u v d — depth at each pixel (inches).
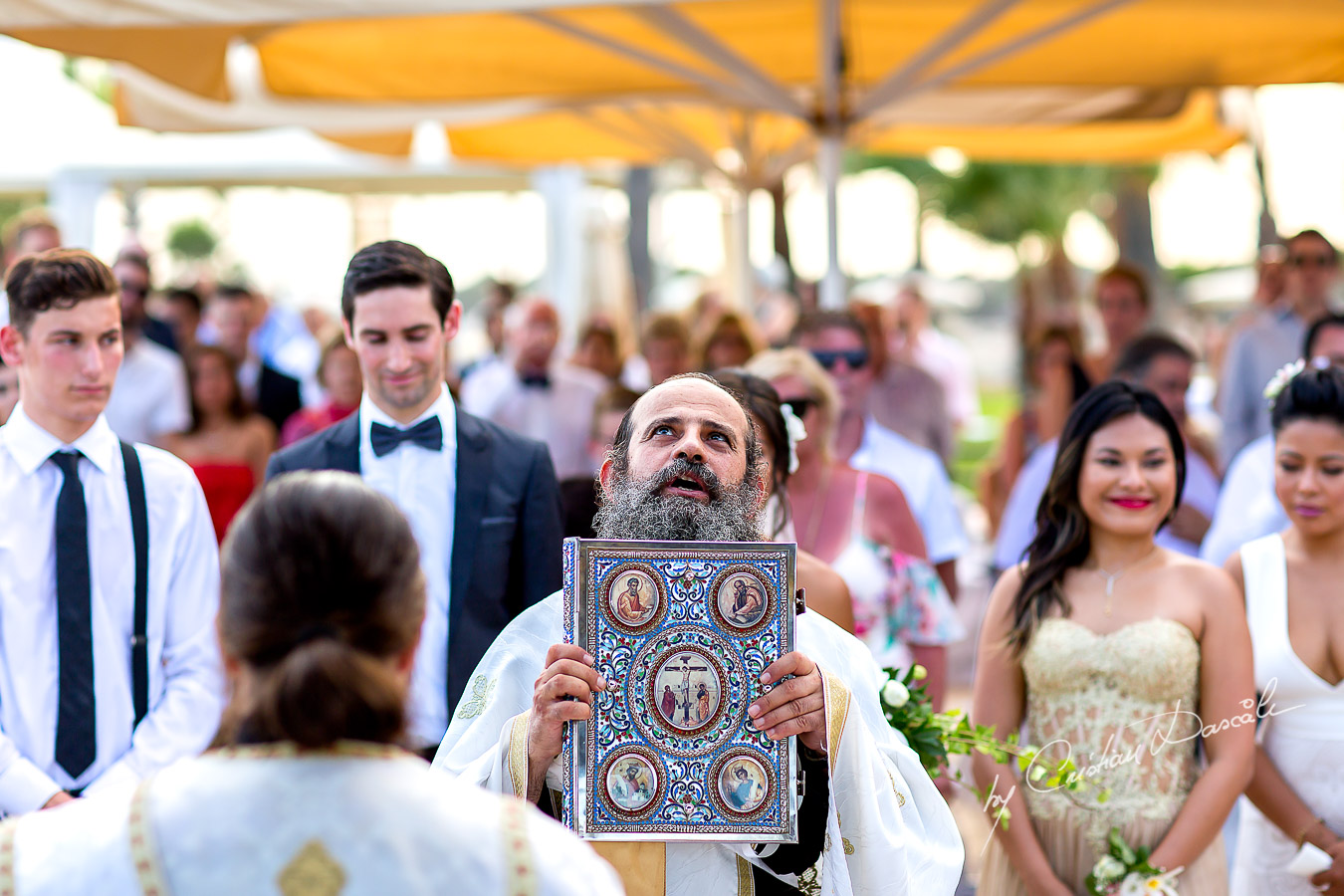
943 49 235.1
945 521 205.8
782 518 136.1
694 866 89.9
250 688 61.2
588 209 565.3
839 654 102.8
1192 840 123.0
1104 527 132.2
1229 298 955.3
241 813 59.4
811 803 91.7
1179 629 127.6
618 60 266.8
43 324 119.1
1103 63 265.4
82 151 457.4
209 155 455.2
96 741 118.4
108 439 124.5
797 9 248.2
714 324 269.7
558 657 87.6
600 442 230.2
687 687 88.4
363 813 59.6
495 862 60.4
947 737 116.5
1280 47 253.8
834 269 265.6
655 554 89.3
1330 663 138.7
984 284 1581.0
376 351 134.0
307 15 173.6
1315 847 133.0
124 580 121.7
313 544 60.9
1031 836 126.4
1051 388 277.9
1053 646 129.5
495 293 440.8
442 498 134.0
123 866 58.8
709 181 404.5
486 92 278.4
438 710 127.4
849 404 203.5
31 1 176.6
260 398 345.4
